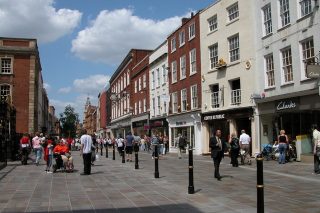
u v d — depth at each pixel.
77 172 17.41
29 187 12.35
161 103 41.78
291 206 8.66
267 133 24.69
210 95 30.94
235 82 28.28
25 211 8.47
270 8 24.00
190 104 34.28
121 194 10.73
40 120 64.38
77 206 9.01
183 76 35.94
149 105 46.28
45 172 17.48
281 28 22.56
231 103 28.20
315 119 20.28
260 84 24.97
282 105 22.30
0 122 21.27
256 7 25.50
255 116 25.17
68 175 16.05
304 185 11.84
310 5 20.20
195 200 9.61
